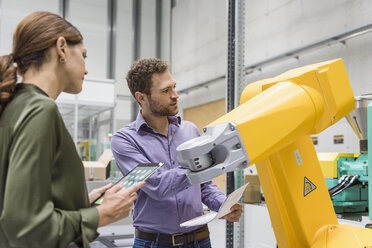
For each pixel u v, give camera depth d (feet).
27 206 1.64
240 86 4.00
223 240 8.12
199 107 24.29
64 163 1.91
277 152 2.34
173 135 4.12
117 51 26.86
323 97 2.23
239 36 4.03
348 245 2.18
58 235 1.70
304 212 2.39
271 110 2.04
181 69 26.14
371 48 12.72
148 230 3.83
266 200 2.55
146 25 28.07
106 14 26.73
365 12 12.78
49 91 2.07
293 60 16.28
